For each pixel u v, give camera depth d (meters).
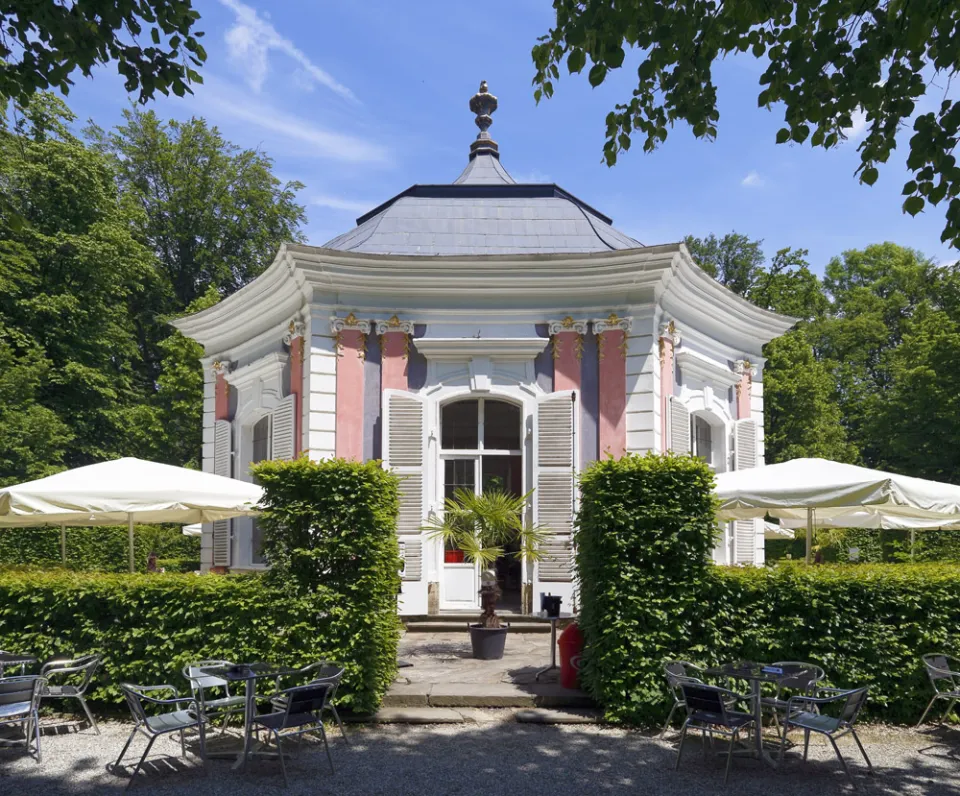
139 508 9.23
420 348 13.00
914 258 38.47
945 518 11.62
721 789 6.33
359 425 12.82
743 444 15.56
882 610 8.35
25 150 22.55
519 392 13.01
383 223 14.53
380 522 8.26
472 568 13.04
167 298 31.58
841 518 14.24
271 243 32.62
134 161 31.25
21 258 21.94
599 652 8.24
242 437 15.07
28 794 6.27
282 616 8.07
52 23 6.16
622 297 13.02
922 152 5.82
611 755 7.13
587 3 6.36
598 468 8.51
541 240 14.23
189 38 6.60
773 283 31.67
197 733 7.83
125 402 26.41
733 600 8.26
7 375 20.66
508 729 7.88
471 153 17.81
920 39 5.39
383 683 8.38
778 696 7.71
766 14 6.31
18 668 8.47
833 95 6.33
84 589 8.38
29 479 20.34
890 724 8.18
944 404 25.36
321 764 6.89
